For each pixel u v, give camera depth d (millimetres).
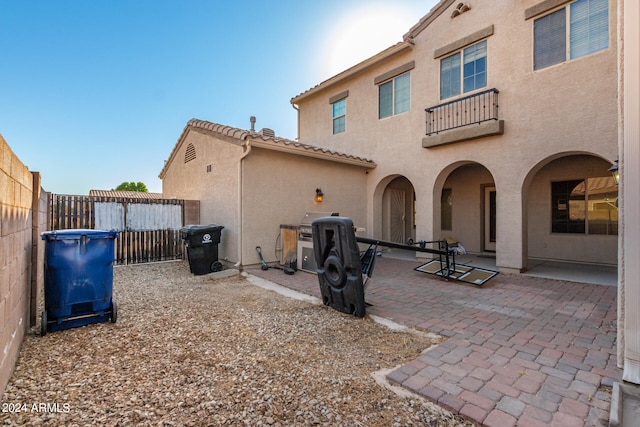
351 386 2766
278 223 8797
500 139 7957
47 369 2990
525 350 3510
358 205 11055
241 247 8078
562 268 8320
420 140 9703
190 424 2238
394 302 5430
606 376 2930
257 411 2396
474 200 11328
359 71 11453
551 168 9547
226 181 8797
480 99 8328
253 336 3920
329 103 12852
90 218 8492
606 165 8609
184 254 9930
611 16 6445
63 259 3904
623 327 2602
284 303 5379
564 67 6984
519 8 7676
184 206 10172
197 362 3201
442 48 9125
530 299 5578
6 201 2555
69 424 2203
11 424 2174
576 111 6824
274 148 8312
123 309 4949
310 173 9586
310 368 3098
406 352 3484
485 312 4875
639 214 2494
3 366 2480
